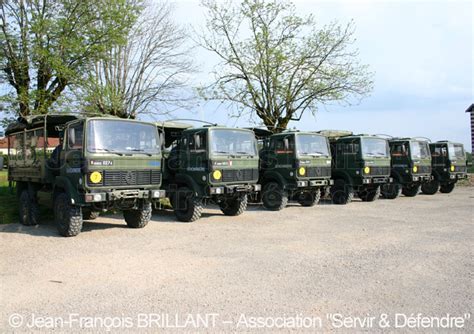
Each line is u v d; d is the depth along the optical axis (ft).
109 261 22.50
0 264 21.98
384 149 52.54
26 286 18.40
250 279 19.30
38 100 56.80
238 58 67.56
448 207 46.55
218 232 31.12
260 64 65.72
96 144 28.09
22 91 55.77
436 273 20.21
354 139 50.55
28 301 16.60
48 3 58.85
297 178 43.52
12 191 48.73
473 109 93.20
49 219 37.40
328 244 26.81
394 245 26.45
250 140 39.04
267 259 22.94
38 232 31.19
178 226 33.88
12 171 38.75
